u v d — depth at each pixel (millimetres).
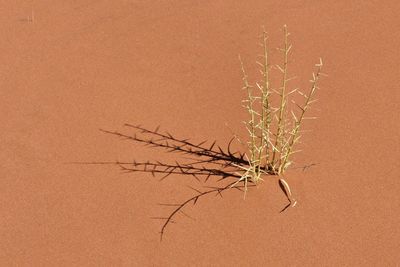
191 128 2887
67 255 2336
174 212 2467
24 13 3926
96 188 2609
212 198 2510
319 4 3799
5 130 2957
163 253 2314
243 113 2957
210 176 2611
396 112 2883
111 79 3277
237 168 2639
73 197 2576
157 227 2414
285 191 2510
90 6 3971
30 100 3154
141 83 3230
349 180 2535
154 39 3600
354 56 3303
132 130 2904
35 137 2906
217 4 3895
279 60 3311
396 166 2588
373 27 3545
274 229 2365
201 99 3076
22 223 2477
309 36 3504
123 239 2381
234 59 3367
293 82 3125
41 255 2344
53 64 3428
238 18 3736
